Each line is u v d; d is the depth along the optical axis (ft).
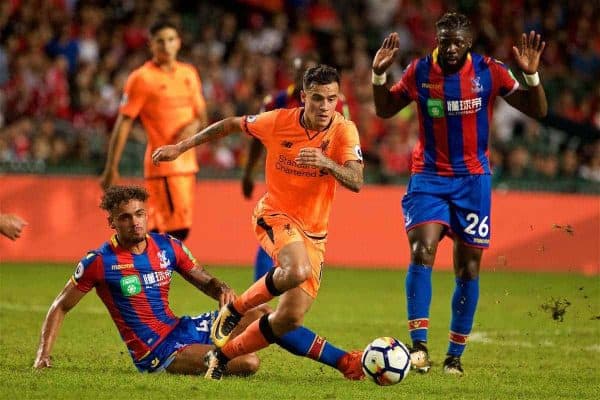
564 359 100.68
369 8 263.08
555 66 255.50
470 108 90.63
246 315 83.25
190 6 258.57
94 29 230.68
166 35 124.98
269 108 107.24
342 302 146.00
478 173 91.76
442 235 92.38
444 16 88.99
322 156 74.18
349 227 197.06
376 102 93.30
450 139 91.25
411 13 260.62
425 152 92.73
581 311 143.33
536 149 226.99
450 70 90.48
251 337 77.10
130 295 81.00
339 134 79.05
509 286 172.45
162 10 241.14
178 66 127.03
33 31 223.51
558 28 262.47
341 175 74.64
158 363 81.10
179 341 81.35
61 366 85.20
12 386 74.13
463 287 91.56
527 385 83.46
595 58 259.39
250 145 120.37
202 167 195.31
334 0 264.11
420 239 90.43
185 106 126.62
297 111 80.07
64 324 115.34
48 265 181.16
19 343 99.76
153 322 81.82
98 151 198.18
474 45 252.83
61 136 202.39
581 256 199.11
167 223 126.11
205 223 192.44
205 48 236.84
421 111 91.91
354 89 225.35
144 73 125.08
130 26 232.12
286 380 81.10
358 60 236.84
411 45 257.75
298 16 259.60
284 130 79.82
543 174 208.95
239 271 180.55
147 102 125.29
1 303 133.90
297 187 79.41
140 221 79.92
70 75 219.61
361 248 196.95
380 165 212.23
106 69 218.79
